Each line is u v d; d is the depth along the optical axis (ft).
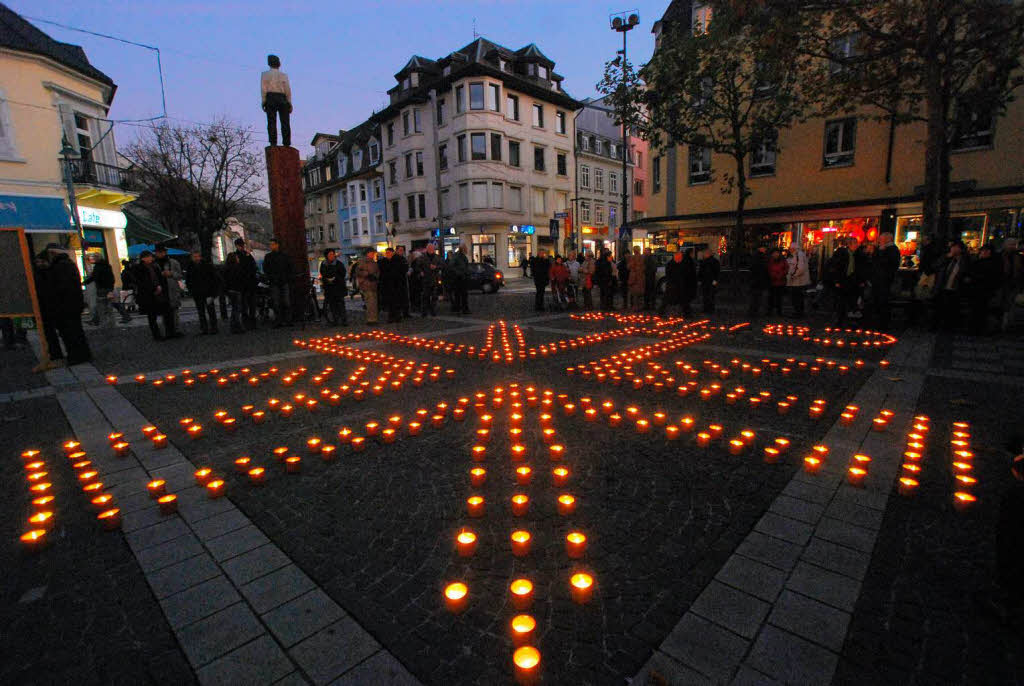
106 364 27.20
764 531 9.59
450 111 116.88
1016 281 29.99
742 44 41.04
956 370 21.61
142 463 13.66
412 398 19.67
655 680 6.27
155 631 7.45
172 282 35.88
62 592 8.39
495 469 12.79
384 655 6.82
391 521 10.37
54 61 58.54
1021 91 46.91
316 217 181.16
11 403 19.93
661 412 17.13
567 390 20.24
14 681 6.58
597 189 147.74
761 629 7.12
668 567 8.61
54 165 58.90
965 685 6.13
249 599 8.02
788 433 14.89
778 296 41.04
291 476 12.66
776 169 61.77
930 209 35.24
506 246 121.49
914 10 34.19
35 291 25.63
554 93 126.00
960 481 10.96
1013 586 6.98
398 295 42.65
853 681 6.23
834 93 43.39
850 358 24.66
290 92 39.34
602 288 50.14
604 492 11.39
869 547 9.01
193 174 100.73
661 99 44.96
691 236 69.92
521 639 6.35
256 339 35.06
